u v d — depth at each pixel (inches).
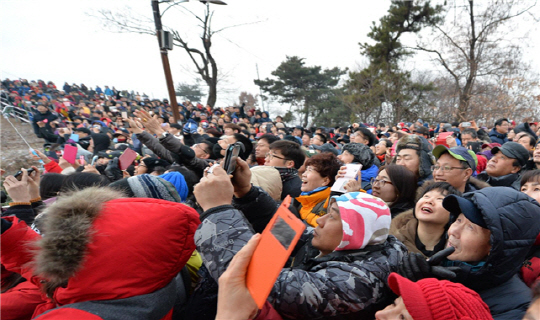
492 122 736.3
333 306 49.6
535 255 69.6
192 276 64.2
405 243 80.4
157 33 230.8
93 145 335.0
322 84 1445.6
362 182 142.6
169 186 69.7
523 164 133.3
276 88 1454.2
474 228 60.7
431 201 77.7
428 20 788.6
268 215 68.7
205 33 783.7
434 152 112.5
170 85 233.8
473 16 762.8
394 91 803.4
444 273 50.9
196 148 187.3
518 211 57.8
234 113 655.1
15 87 916.0
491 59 774.5
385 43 823.1
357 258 55.6
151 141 134.4
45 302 57.6
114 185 66.3
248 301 38.1
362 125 462.0
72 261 43.4
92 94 1156.5
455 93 826.2
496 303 57.9
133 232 45.9
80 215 45.3
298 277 51.4
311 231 74.4
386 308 47.3
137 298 45.1
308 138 331.3
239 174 64.2
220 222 48.8
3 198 97.0
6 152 308.0
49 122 467.8
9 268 57.5
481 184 109.1
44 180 107.0
